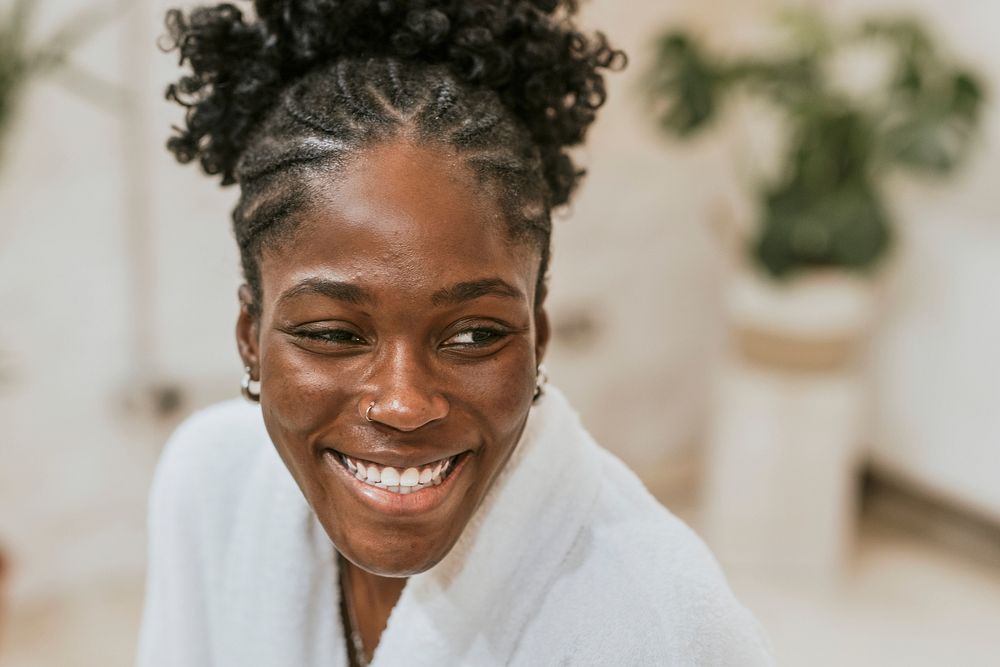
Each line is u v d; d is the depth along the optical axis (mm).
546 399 653
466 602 639
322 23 597
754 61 2285
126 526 2254
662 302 2744
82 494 2193
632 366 2748
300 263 533
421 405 526
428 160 528
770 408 2348
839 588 2416
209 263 2162
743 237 2508
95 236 2062
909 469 2602
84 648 2096
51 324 2072
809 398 2326
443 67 591
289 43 616
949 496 2555
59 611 2188
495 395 547
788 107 2254
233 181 677
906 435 2586
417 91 561
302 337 547
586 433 681
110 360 2143
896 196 2496
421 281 514
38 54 1888
